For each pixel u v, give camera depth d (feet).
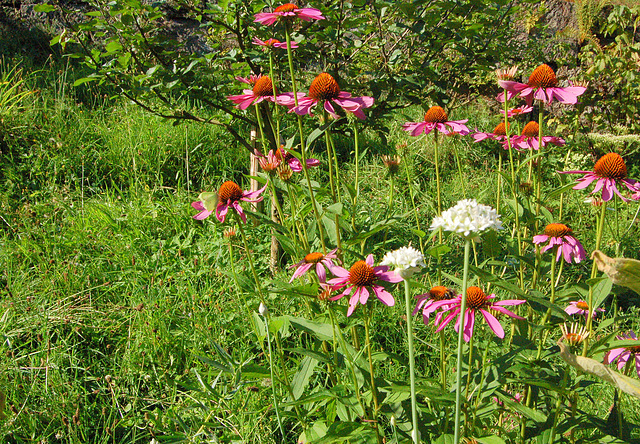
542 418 5.24
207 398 7.25
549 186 16.03
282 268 11.17
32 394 7.58
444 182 16.65
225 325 9.17
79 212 12.85
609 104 19.16
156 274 10.62
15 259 11.05
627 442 5.17
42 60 21.33
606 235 13.50
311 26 9.79
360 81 11.51
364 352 6.15
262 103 10.18
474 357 5.88
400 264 3.65
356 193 7.06
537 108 21.04
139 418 7.49
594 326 9.30
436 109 7.45
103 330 9.16
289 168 6.89
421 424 5.41
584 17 17.97
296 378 6.00
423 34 9.36
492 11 9.66
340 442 5.53
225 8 9.05
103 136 16.30
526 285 7.23
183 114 11.02
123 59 9.71
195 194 14.71
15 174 14.24
